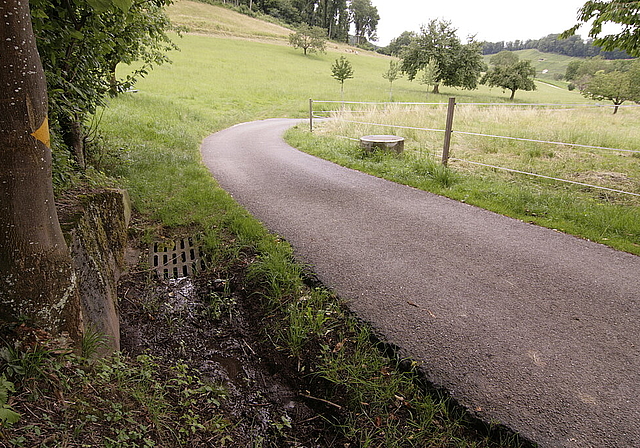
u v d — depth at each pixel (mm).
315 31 65125
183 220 5254
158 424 2061
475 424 2326
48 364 1950
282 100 28047
